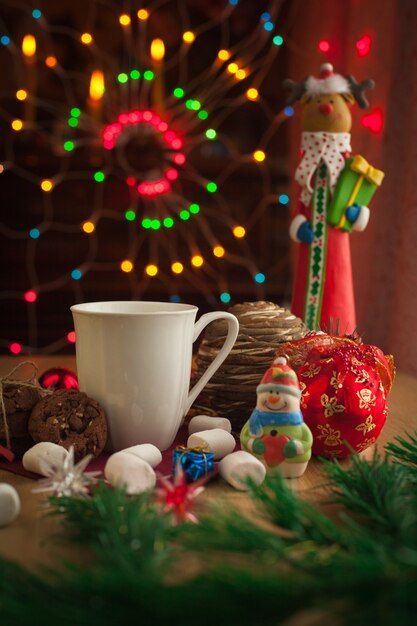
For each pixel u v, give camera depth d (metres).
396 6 1.26
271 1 2.32
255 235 2.37
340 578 0.36
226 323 0.67
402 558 0.38
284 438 0.55
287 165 2.34
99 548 0.41
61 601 0.36
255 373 0.66
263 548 0.41
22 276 2.30
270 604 0.35
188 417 0.71
